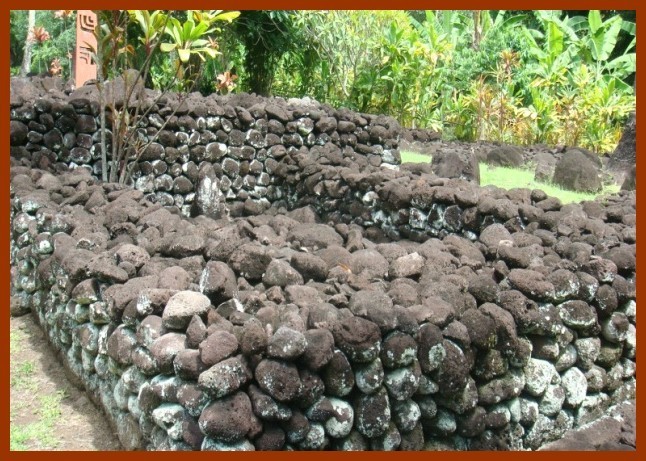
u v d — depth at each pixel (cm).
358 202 711
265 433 301
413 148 1162
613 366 438
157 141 806
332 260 442
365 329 315
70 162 751
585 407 417
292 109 920
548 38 1569
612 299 420
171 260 429
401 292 364
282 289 397
